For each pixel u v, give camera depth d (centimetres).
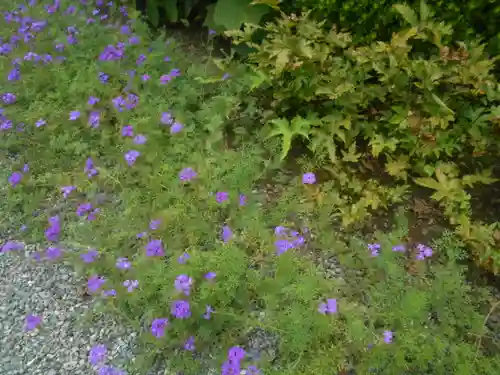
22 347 74
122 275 78
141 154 94
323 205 88
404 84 88
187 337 71
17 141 102
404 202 90
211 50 116
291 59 92
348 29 98
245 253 78
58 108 104
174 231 83
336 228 87
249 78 99
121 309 75
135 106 101
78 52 114
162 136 97
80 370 71
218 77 106
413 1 93
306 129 95
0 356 73
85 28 122
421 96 89
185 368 69
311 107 98
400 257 81
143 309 76
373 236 86
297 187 90
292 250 78
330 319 71
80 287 81
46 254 82
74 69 111
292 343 68
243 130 100
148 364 70
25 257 86
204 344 72
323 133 94
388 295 73
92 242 83
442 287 73
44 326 76
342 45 93
